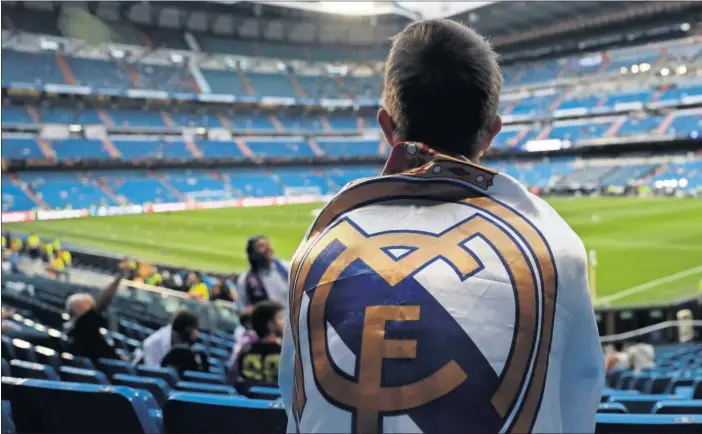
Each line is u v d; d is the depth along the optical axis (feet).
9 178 160.45
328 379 3.73
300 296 4.07
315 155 208.03
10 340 18.42
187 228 119.03
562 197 162.71
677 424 6.55
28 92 169.48
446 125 4.33
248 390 14.49
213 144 196.34
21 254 78.84
